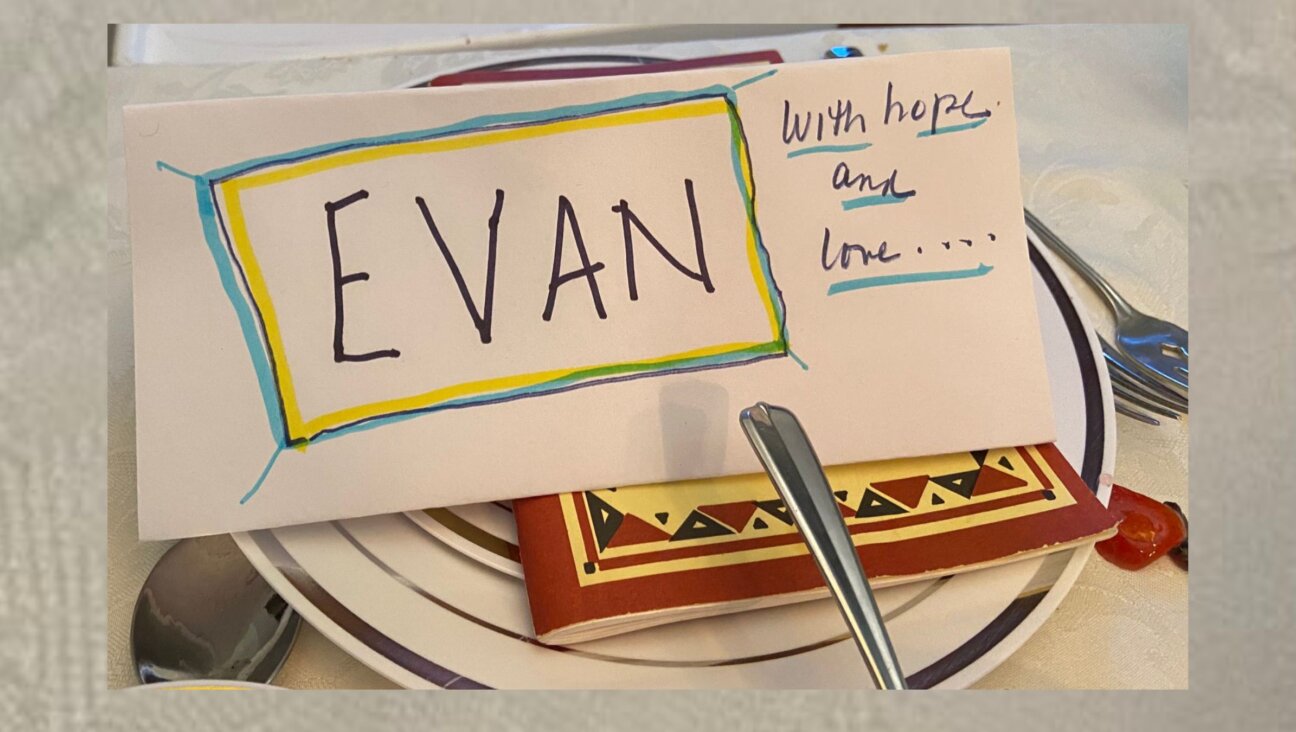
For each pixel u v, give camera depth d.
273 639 0.27
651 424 0.28
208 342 0.28
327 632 0.25
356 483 0.27
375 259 0.28
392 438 0.28
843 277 0.30
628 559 0.26
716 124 0.30
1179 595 0.29
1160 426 0.32
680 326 0.29
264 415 0.28
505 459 0.28
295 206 0.28
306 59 0.38
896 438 0.29
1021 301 0.30
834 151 0.30
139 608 0.27
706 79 0.30
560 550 0.26
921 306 0.30
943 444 0.29
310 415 0.28
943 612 0.26
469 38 0.39
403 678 0.25
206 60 0.37
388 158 0.29
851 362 0.29
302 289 0.28
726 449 0.28
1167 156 0.39
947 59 0.31
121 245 0.32
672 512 0.27
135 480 0.29
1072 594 0.29
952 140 0.30
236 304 0.28
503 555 0.27
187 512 0.27
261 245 0.28
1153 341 0.34
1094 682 0.28
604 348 0.29
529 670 0.25
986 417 0.29
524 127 0.29
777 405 0.29
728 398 0.29
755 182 0.30
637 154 0.29
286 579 0.26
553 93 0.29
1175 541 0.30
